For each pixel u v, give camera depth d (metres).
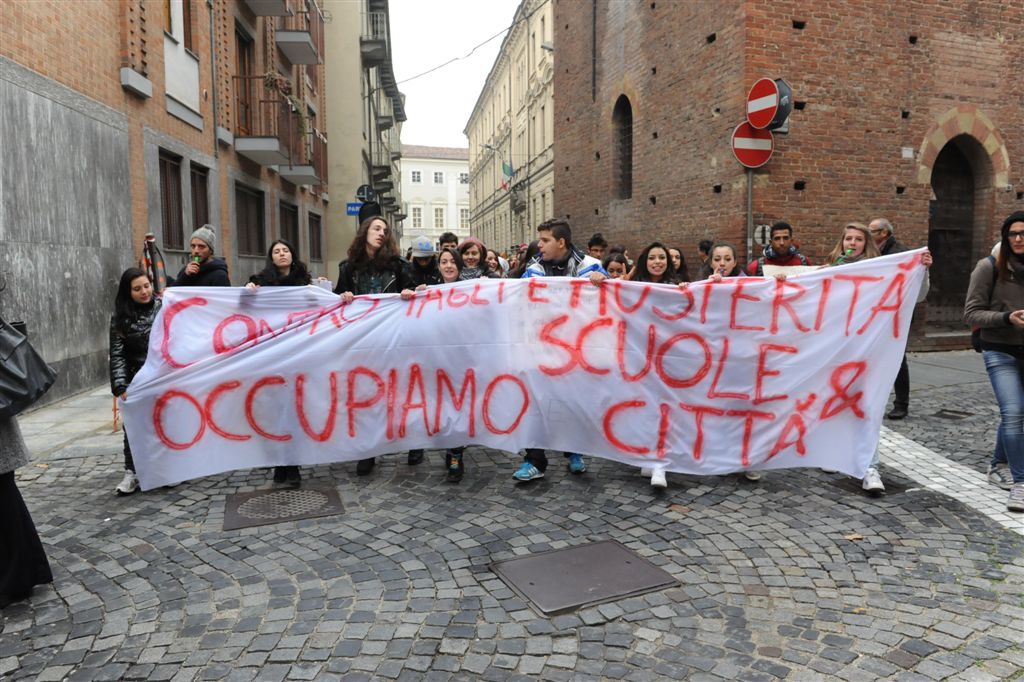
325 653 3.01
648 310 5.17
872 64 10.40
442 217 100.44
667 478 5.32
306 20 21.55
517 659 2.96
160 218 10.88
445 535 4.26
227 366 5.12
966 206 11.88
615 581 3.63
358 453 5.30
